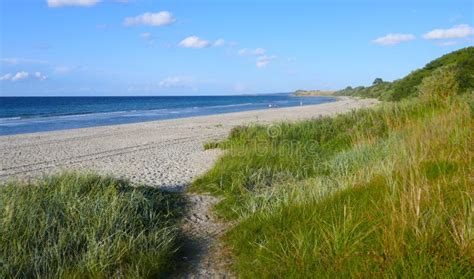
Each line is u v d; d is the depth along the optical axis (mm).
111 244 4141
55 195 5359
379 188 4738
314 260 3531
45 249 3973
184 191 7516
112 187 6047
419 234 3357
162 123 26453
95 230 4363
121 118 36250
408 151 5699
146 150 14078
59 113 45812
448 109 8742
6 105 70562
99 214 4781
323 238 3799
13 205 4664
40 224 4426
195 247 4652
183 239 4887
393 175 5047
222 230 5207
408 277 2988
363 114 12852
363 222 3918
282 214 4766
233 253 4332
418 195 3582
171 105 70625
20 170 11133
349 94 121750
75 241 4246
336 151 9734
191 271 4023
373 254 3320
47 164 12008
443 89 13297
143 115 40406
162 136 18562
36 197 5184
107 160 12234
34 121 33375
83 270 3781
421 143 5602
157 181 8523
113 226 4562
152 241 4465
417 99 13383
